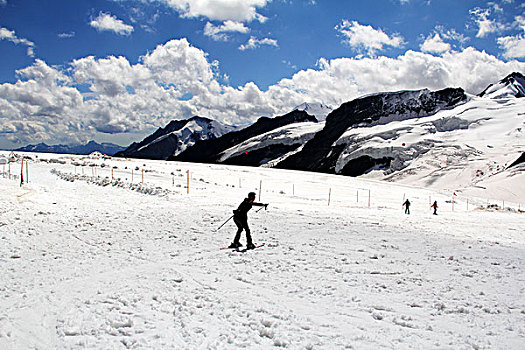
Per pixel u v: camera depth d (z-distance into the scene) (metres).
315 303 6.64
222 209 19.33
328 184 76.44
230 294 7.05
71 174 46.22
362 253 10.62
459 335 5.39
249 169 103.12
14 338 5.21
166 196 26.95
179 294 7.01
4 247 10.88
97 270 8.66
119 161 89.38
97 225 14.80
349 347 4.98
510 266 9.52
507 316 6.13
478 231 17.66
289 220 16.52
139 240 12.11
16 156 74.00
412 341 5.18
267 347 4.96
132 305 6.44
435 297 7.04
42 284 7.57
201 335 5.30
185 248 11.01
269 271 8.66
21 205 19.53
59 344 5.05
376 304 6.62
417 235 14.20
